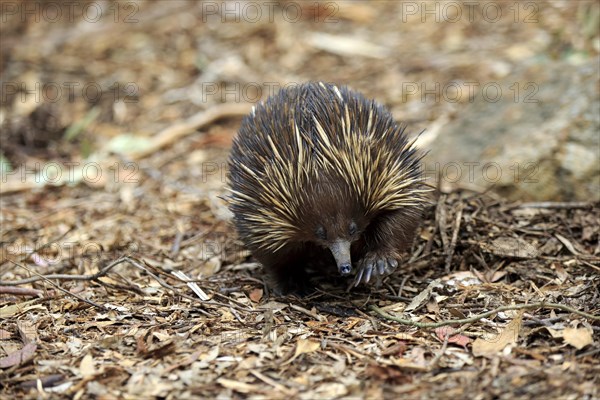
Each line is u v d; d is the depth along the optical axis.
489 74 13.57
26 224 10.75
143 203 11.22
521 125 10.41
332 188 7.07
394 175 7.40
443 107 12.74
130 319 7.77
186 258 9.48
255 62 15.24
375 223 7.78
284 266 8.26
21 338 7.38
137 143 13.03
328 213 7.11
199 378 6.50
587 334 6.68
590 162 9.66
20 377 6.66
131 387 6.40
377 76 14.20
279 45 15.61
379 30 15.77
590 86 10.27
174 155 12.80
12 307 8.08
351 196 7.14
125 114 14.20
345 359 6.71
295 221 7.32
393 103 13.25
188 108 14.19
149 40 16.20
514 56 13.95
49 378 6.59
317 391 6.26
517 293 7.88
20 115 13.98
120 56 15.85
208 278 8.82
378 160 7.25
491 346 6.76
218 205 10.92
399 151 7.66
